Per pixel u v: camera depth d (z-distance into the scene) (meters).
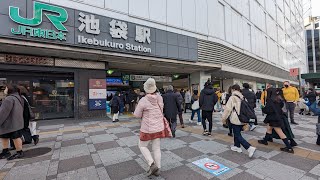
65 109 9.80
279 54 26.73
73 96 9.82
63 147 4.86
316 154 4.04
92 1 8.95
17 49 7.70
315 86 25.20
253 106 6.31
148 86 3.23
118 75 13.99
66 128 7.32
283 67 28.20
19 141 4.17
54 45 7.64
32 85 9.02
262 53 21.25
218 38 14.01
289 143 4.41
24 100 4.77
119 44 9.09
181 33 12.02
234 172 3.24
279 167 3.41
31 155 4.27
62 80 9.75
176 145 4.83
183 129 6.84
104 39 8.77
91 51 8.47
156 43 10.52
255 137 5.53
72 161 3.87
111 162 3.79
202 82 14.61
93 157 4.09
